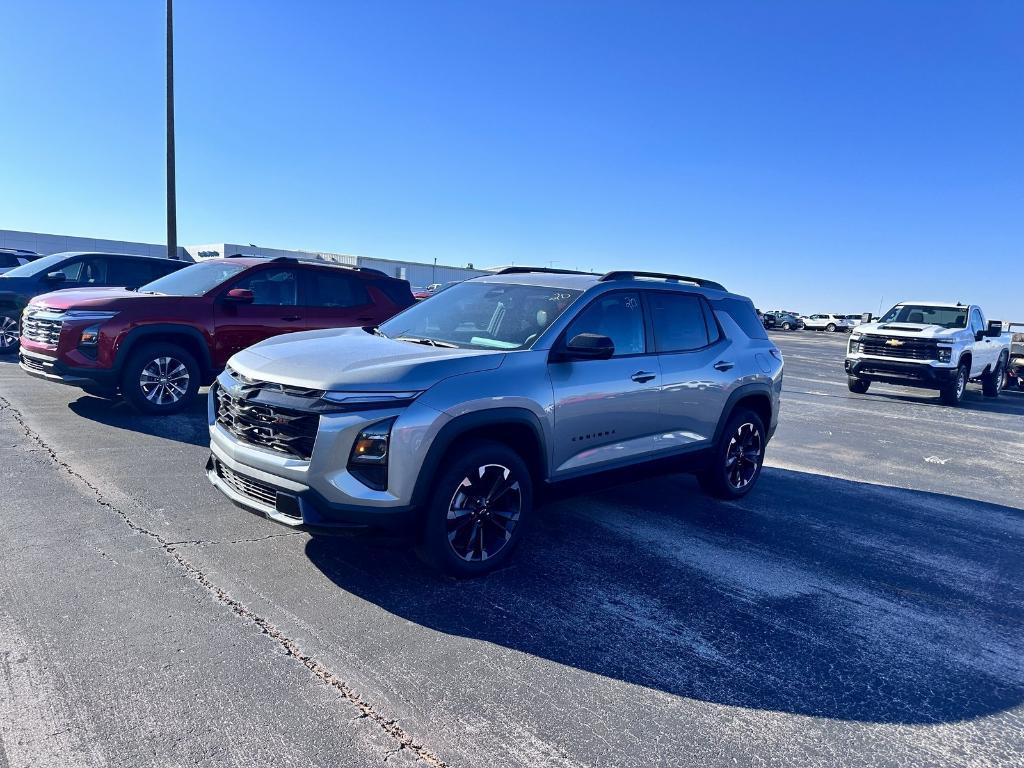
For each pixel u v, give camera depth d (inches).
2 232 1558.8
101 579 146.4
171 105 721.0
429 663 124.3
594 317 187.3
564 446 173.9
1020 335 749.9
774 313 2913.4
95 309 285.4
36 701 105.0
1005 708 124.1
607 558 181.2
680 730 110.7
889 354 584.4
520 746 103.6
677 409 207.6
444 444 147.4
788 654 137.9
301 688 113.5
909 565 193.0
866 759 107.0
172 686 111.3
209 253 1635.1
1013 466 342.6
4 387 350.0
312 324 338.6
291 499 141.5
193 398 310.0
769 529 215.2
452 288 217.0
